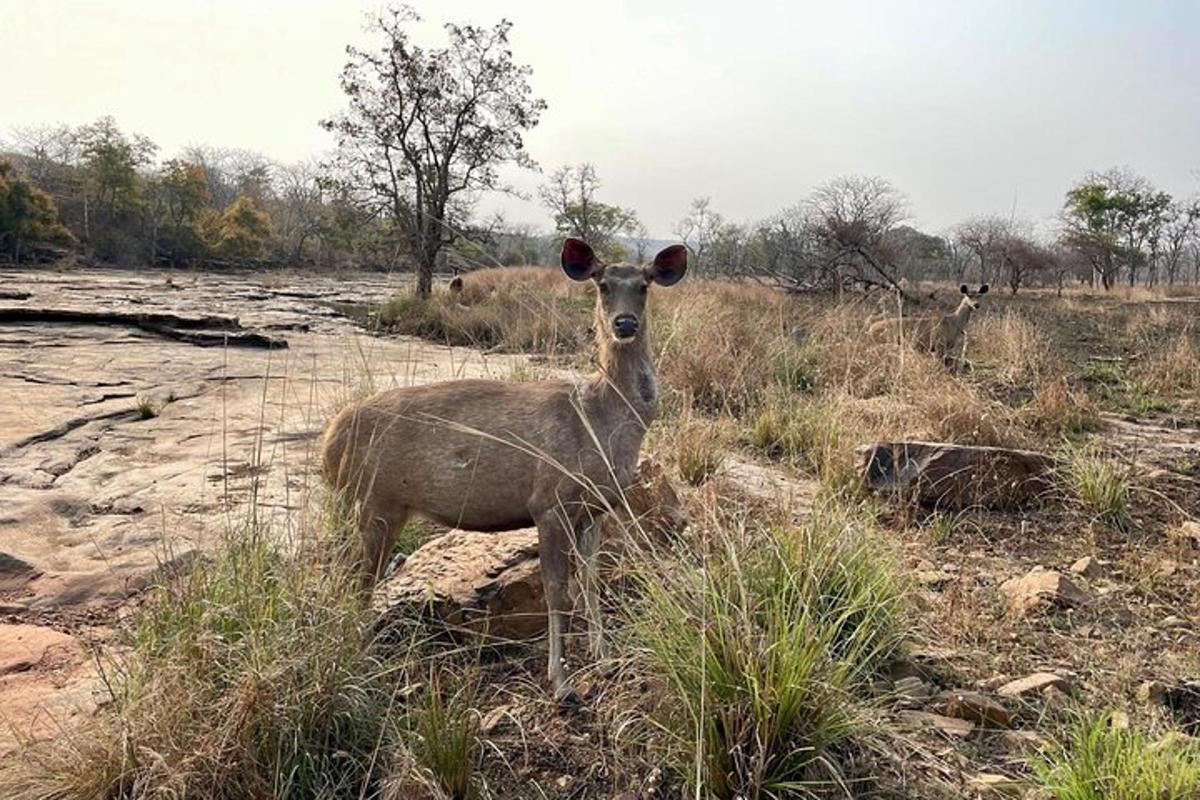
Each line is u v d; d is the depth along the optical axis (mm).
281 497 6406
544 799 3252
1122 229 49656
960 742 3486
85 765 3076
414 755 3307
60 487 6637
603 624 4309
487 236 22922
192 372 11914
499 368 10727
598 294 4160
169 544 5348
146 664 3410
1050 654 4262
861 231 28641
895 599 4223
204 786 3086
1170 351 12883
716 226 46344
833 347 11641
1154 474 7043
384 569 4277
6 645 4195
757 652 3385
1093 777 3021
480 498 3957
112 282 34219
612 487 3943
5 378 10852
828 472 6594
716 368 10023
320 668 3412
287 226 67500
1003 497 6520
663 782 3297
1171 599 4945
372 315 20016
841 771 3229
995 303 26453
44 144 68438
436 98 21641
